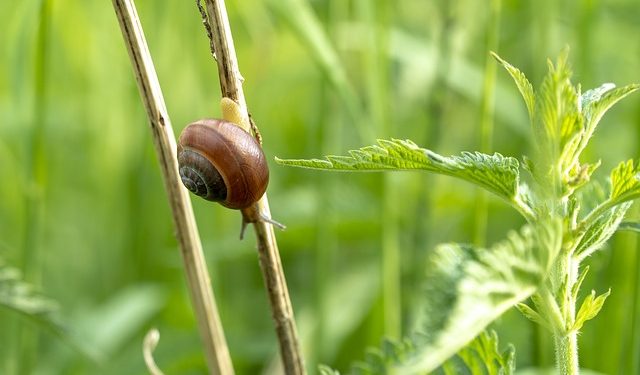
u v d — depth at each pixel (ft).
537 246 0.90
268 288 1.22
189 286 1.29
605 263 1.53
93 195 2.16
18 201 2.04
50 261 2.04
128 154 1.99
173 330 1.81
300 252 1.97
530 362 1.50
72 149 2.22
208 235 1.85
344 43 1.79
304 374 1.24
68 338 1.35
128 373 1.71
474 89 1.77
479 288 0.89
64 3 2.04
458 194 1.88
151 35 1.93
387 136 1.60
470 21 1.89
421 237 1.77
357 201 1.84
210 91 2.02
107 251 2.04
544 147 1.00
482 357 1.08
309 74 2.22
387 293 1.60
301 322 1.80
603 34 2.03
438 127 1.83
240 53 2.13
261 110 2.16
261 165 1.23
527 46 1.92
